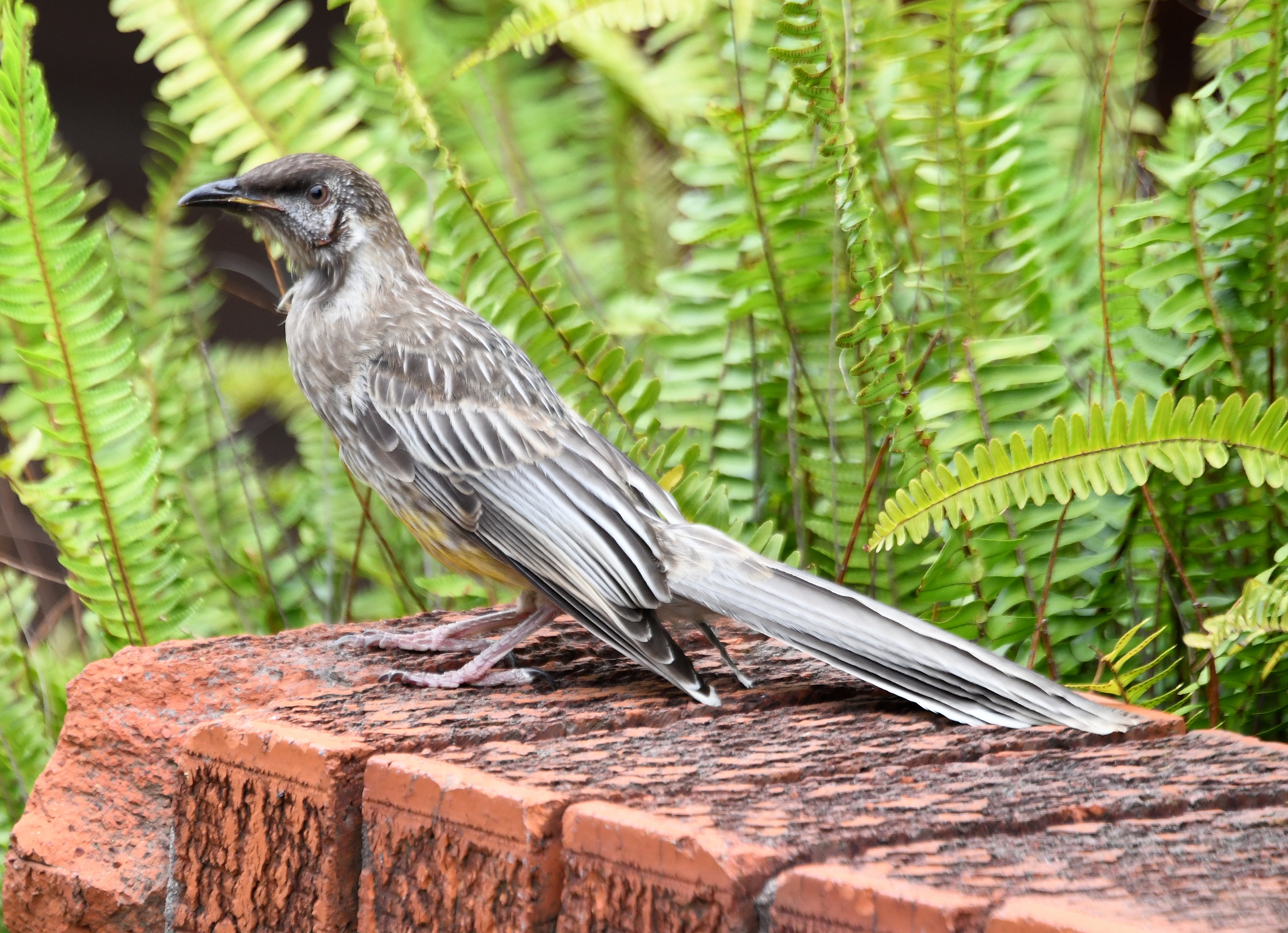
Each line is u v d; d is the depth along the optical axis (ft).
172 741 15.58
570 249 28.71
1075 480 17.46
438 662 17.49
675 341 23.71
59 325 20.90
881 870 10.09
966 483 17.57
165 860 15.03
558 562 16.92
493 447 17.79
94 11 47.21
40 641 26.40
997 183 22.18
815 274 22.03
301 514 27.94
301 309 19.93
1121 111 26.20
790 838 10.63
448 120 27.99
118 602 21.83
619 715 14.55
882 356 19.58
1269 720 19.93
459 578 23.20
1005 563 19.99
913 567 20.95
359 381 18.99
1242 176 19.81
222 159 24.56
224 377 30.04
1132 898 9.55
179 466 26.04
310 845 13.00
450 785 12.00
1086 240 23.97
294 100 24.40
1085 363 22.89
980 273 21.75
